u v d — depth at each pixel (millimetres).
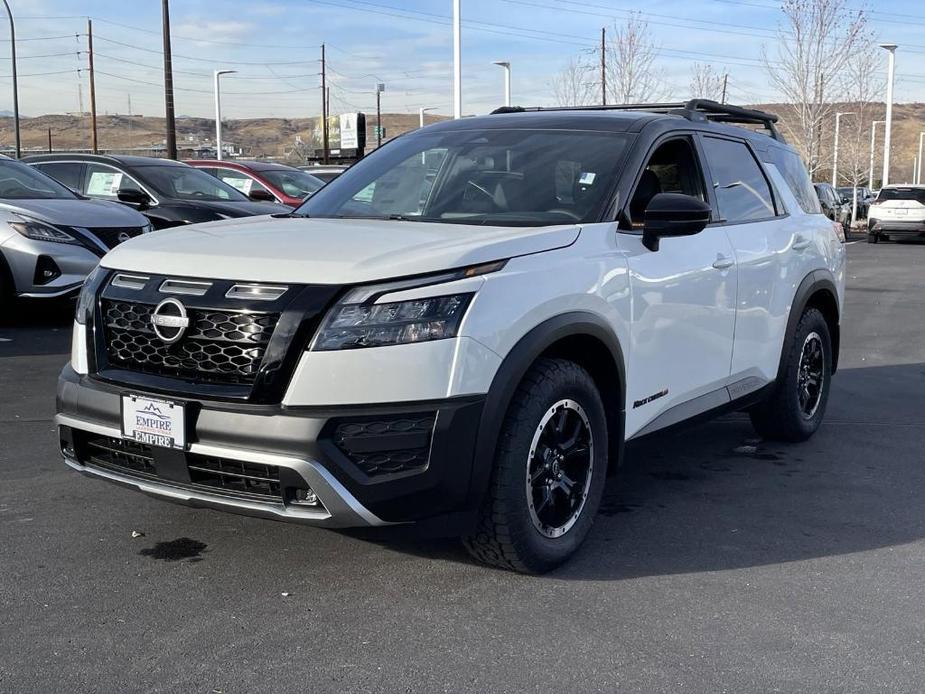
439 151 4719
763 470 5352
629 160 4367
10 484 4773
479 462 3373
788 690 2941
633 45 42062
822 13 36625
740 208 5203
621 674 3025
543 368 3646
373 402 3242
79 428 3611
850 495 4910
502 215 4184
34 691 2861
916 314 12375
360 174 4812
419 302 3293
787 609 3521
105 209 9867
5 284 9234
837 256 6207
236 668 3021
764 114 5969
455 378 3297
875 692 2938
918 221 28266
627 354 4082
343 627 3314
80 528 4195
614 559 3980
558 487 3801
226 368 3342
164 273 3516
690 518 4516
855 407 6992
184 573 3742
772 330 5398
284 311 3262
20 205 9359
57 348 8484
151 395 3402
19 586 3596
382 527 3367
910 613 3504
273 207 11742
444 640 3232
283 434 3205
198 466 3398
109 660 3055
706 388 4797
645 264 4184
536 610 3473
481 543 3627
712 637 3287
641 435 4289
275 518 3336
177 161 13383
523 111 5332
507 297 3463
